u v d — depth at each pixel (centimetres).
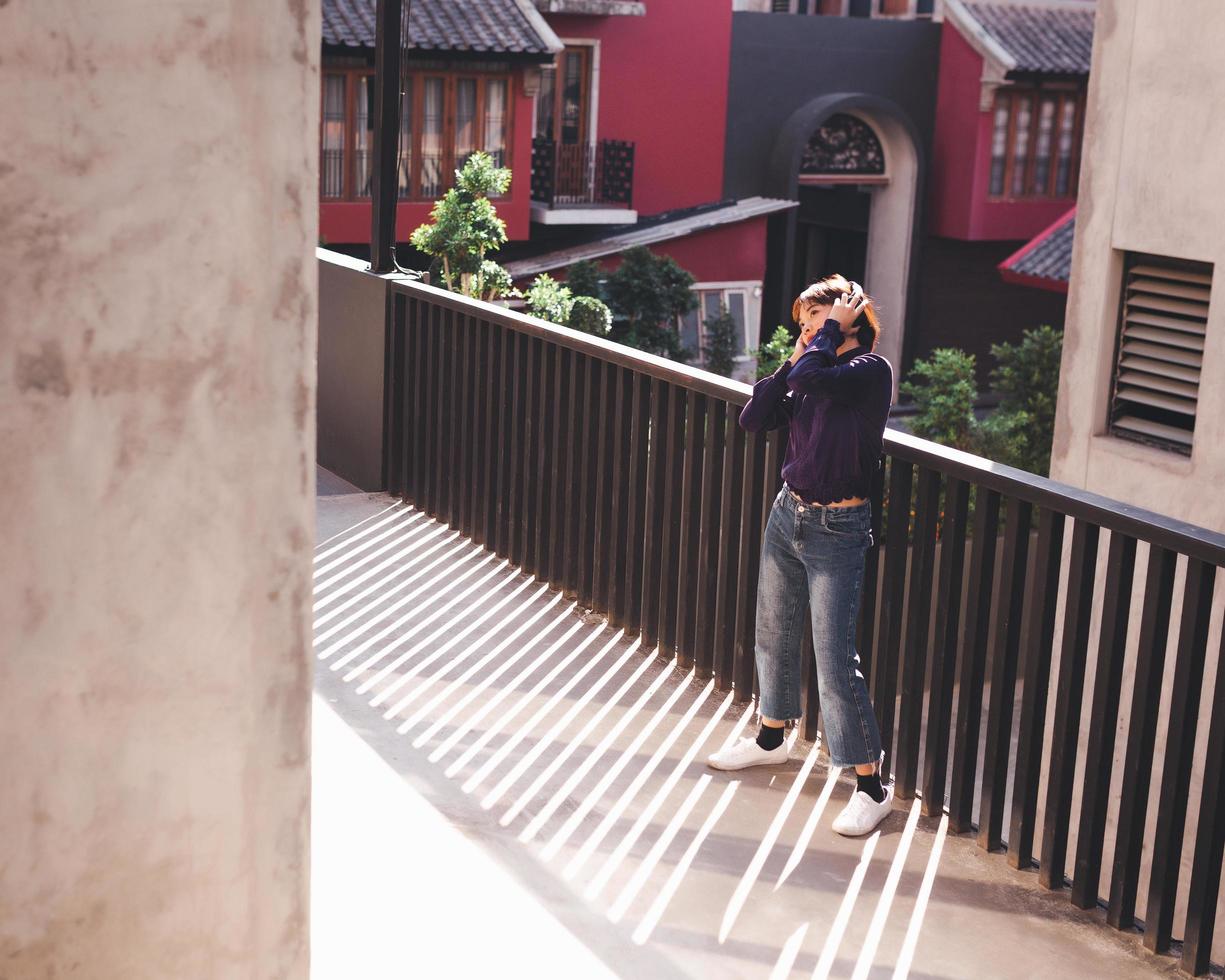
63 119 164
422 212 2166
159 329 174
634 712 428
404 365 645
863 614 392
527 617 505
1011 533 344
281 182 179
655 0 2391
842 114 2648
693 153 2484
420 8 2123
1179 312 801
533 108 2211
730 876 338
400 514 630
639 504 483
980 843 361
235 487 184
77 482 173
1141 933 327
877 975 301
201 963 195
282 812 197
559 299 1175
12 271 165
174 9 168
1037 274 2159
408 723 412
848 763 359
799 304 360
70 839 182
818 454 348
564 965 295
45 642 175
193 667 186
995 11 2645
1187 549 297
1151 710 313
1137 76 799
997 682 353
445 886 323
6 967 181
